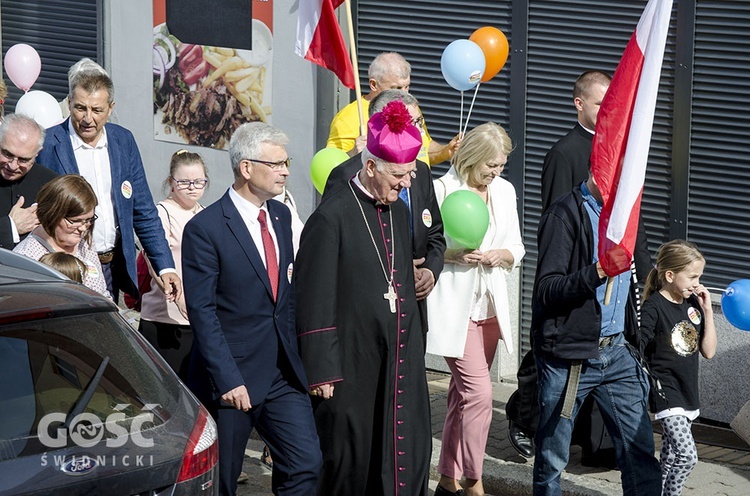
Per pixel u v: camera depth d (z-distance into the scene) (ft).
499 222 22.21
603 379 18.85
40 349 12.35
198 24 33.78
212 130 34.04
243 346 17.65
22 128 19.58
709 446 24.54
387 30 30.63
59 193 18.13
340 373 18.07
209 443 13.30
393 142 17.80
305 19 24.54
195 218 17.67
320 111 31.60
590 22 27.32
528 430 23.00
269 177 17.51
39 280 13.39
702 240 26.07
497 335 22.20
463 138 23.54
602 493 21.45
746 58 24.93
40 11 39.65
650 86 17.56
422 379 19.12
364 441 18.65
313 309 18.07
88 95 20.95
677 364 20.16
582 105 21.99
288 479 17.87
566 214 18.63
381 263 18.51
